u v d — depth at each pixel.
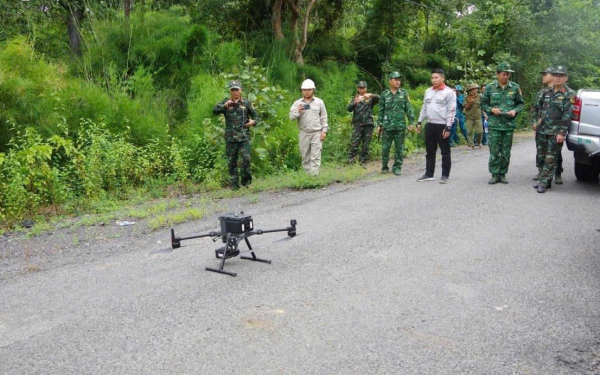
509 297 4.76
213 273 5.58
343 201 8.88
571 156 13.72
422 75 23.72
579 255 5.87
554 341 3.96
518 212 7.80
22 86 11.09
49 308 4.86
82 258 6.46
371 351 3.85
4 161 9.58
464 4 25.16
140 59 15.84
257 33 19.94
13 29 15.67
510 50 24.27
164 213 8.84
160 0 20.25
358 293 4.91
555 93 9.13
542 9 25.16
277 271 5.56
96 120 12.41
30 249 7.02
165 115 14.24
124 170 11.26
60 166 11.58
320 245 6.41
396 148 11.55
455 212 7.82
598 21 25.28
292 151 13.19
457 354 3.79
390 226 7.15
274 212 8.32
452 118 9.98
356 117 12.98
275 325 4.30
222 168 11.70
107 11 17.44
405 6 22.86
